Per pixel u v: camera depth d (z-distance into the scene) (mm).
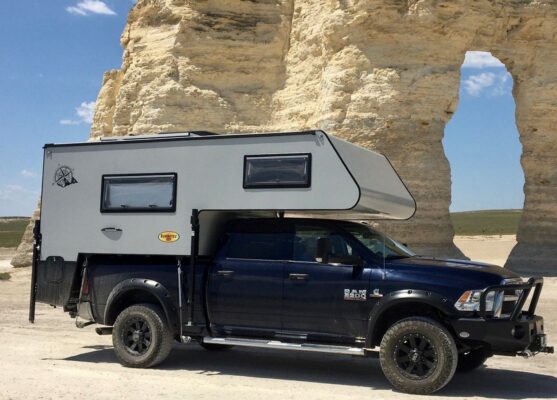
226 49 30688
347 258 9188
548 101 28062
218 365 10664
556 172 28375
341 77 26250
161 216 10227
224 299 9805
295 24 30594
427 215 25562
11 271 30438
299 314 9398
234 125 29828
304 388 8930
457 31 26312
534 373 10344
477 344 8969
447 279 8766
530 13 27719
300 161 9359
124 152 10594
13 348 11930
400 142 25641
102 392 8461
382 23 26031
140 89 31453
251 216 10773
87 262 10766
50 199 11031
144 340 10320
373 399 8250
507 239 59062
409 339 8711
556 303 18422
